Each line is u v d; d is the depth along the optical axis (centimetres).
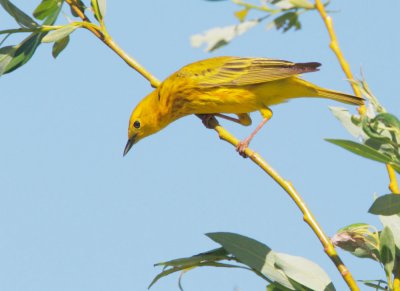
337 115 772
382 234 681
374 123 706
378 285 685
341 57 815
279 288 729
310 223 721
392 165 647
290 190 751
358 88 755
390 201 660
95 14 995
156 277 744
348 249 729
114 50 1018
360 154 652
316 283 721
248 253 733
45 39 936
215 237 741
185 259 738
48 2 975
